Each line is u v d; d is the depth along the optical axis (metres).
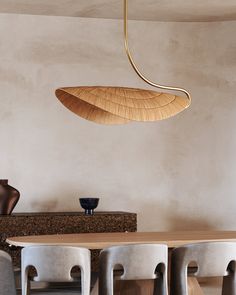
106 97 4.13
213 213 7.12
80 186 6.99
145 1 6.28
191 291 4.77
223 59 7.19
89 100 4.10
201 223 7.11
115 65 7.12
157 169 7.12
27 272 4.05
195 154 7.15
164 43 7.22
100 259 4.17
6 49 6.90
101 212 6.76
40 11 6.80
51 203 6.93
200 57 7.21
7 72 6.89
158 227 7.10
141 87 7.14
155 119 4.23
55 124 6.96
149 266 4.09
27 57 6.93
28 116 6.91
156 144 7.13
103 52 7.10
